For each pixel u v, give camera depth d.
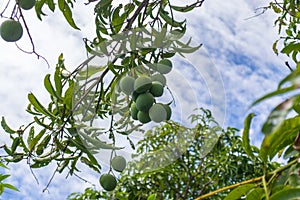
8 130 3.80
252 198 1.66
